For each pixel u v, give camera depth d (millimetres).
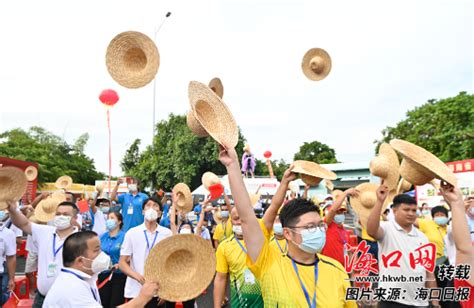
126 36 4684
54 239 4855
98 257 3271
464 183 12352
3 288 6191
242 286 4273
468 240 2996
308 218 2566
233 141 2639
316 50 7641
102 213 9070
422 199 13500
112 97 8039
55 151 42188
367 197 7035
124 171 39562
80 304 3049
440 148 24734
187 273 3219
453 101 25266
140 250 5418
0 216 6047
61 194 8461
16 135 38875
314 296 2469
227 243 4555
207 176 9711
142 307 2957
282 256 2666
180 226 8547
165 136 33656
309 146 57062
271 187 15820
